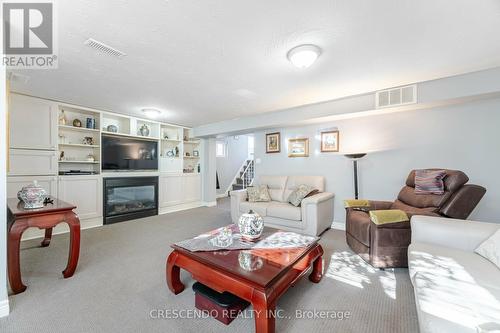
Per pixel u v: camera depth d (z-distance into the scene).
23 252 2.71
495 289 1.13
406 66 2.27
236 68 2.32
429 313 0.98
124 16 1.52
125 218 4.32
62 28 1.65
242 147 8.80
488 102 2.70
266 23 1.60
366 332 1.43
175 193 5.32
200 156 6.06
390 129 3.38
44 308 1.65
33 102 3.30
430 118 3.07
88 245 2.97
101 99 3.41
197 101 3.49
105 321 1.52
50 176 3.45
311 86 2.83
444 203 2.25
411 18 1.54
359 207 2.97
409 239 2.21
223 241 1.94
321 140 4.10
